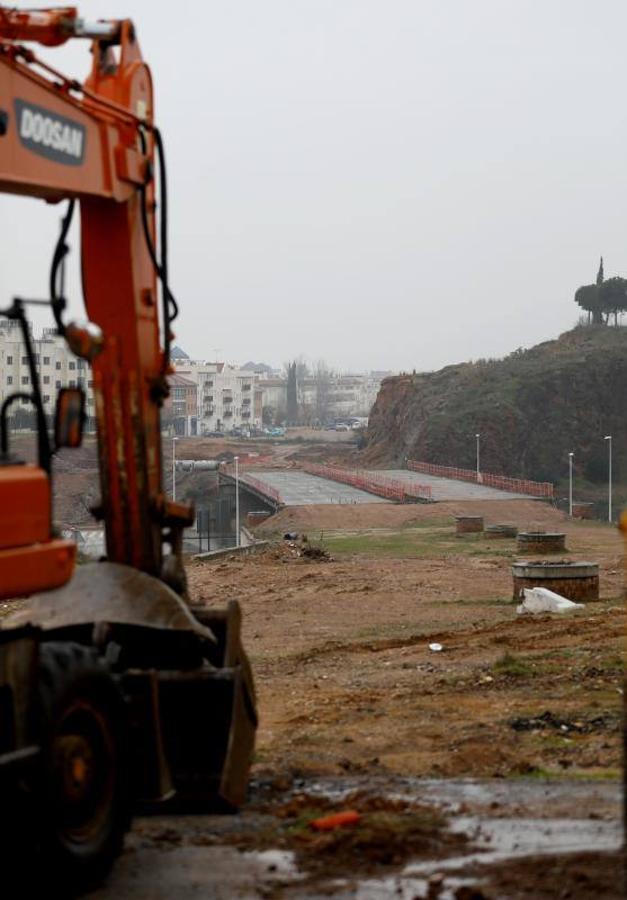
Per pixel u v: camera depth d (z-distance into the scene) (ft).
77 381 32.48
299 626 86.84
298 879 26.03
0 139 26.48
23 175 27.40
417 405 514.27
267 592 110.63
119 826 26.89
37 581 24.86
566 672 56.49
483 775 37.19
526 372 491.72
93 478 328.70
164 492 33.30
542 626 76.84
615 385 482.69
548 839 28.22
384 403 558.15
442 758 40.11
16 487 24.32
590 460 463.83
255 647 76.33
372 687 57.21
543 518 261.65
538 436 467.11
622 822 29.35
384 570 132.98
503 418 466.29
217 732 31.65
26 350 26.45
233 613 32.42
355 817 30.22
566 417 472.44
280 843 28.81
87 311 32.27
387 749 42.19
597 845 27.30
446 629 82.69
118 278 32.17
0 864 24.91
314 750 41.93
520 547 162.71
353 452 558.97
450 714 48.34
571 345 549.54
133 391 32.35
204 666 32.83
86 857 25.46
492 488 333.42
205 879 26.23
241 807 32.27
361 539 205.67
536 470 459.73
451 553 168.86
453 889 24.52
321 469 403.75
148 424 32.63
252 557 151.23
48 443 26.32
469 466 456.45
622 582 115.55
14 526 24.22
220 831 30.07
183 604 31.32
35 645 24.62
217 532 311.47
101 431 32.40
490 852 27.40
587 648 63.93
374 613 94.12
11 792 24.11
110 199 30.96
